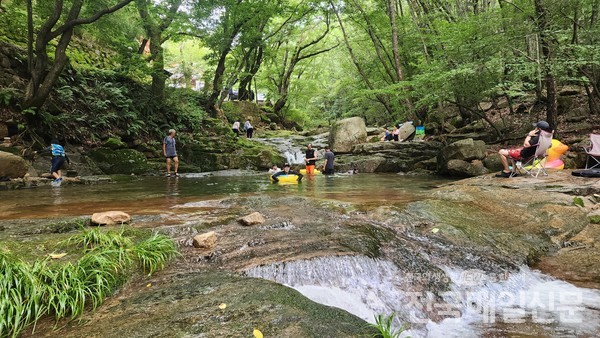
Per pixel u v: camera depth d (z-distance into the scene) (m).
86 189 8.02
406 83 13.61
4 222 3.88
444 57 11.84
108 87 13.09
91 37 15.82
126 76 14.38
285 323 1.84
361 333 1.90
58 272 2.23
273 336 1.70
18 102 9.63
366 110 30.30
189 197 6.62
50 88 9.83
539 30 9.15
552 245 4.27
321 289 2.86
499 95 14.66
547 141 7.52
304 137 21.53
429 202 5.36
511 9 10.02
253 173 13.27
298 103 34.16
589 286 3.30
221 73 17.20
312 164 12.66
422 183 9.42
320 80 36.59
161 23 14.95
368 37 20.64
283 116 31.22
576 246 4.29
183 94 17.23
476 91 11.66
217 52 16.73
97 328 1.83
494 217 4.93
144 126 13.59
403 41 17.97
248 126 21.30
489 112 15.06
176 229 3.70
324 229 4.00
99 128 11.98
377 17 17.84
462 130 14.75
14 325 1.81
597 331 2.54
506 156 8.22
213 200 5.91
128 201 6.04
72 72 12.16
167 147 11.66
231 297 2.20
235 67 18.52
